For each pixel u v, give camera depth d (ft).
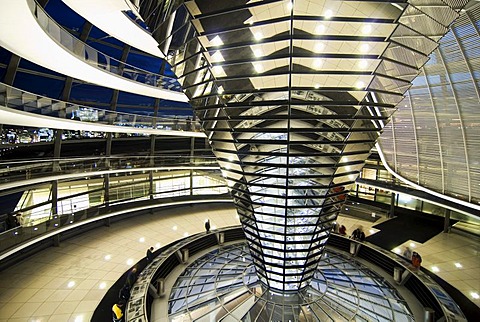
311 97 26.99
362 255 57.31
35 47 37.73
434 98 50.31
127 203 74.38
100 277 49.90
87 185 73.72
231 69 26.58
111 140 76.74
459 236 66.95
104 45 66.74
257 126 29.94
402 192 68.69
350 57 24.27
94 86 68.90
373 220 77.87
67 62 44.32
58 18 54.95
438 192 55.01
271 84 26.58
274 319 37.01
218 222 78.38
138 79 59.41
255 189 35.68
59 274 50.62
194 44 26.55
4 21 30.22
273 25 22.57
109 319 39.40
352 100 27.63
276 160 31.71
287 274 40.81
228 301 40.81
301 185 33.35
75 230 67.62
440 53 44.55
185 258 55.52
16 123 46.44
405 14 21.80
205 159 83.61
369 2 20.66
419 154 57.88
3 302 42.68
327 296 41.34
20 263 54.13
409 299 44.32
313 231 38.06
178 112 90.68
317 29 22.50
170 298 44.65
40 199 62.13
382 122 32.65
